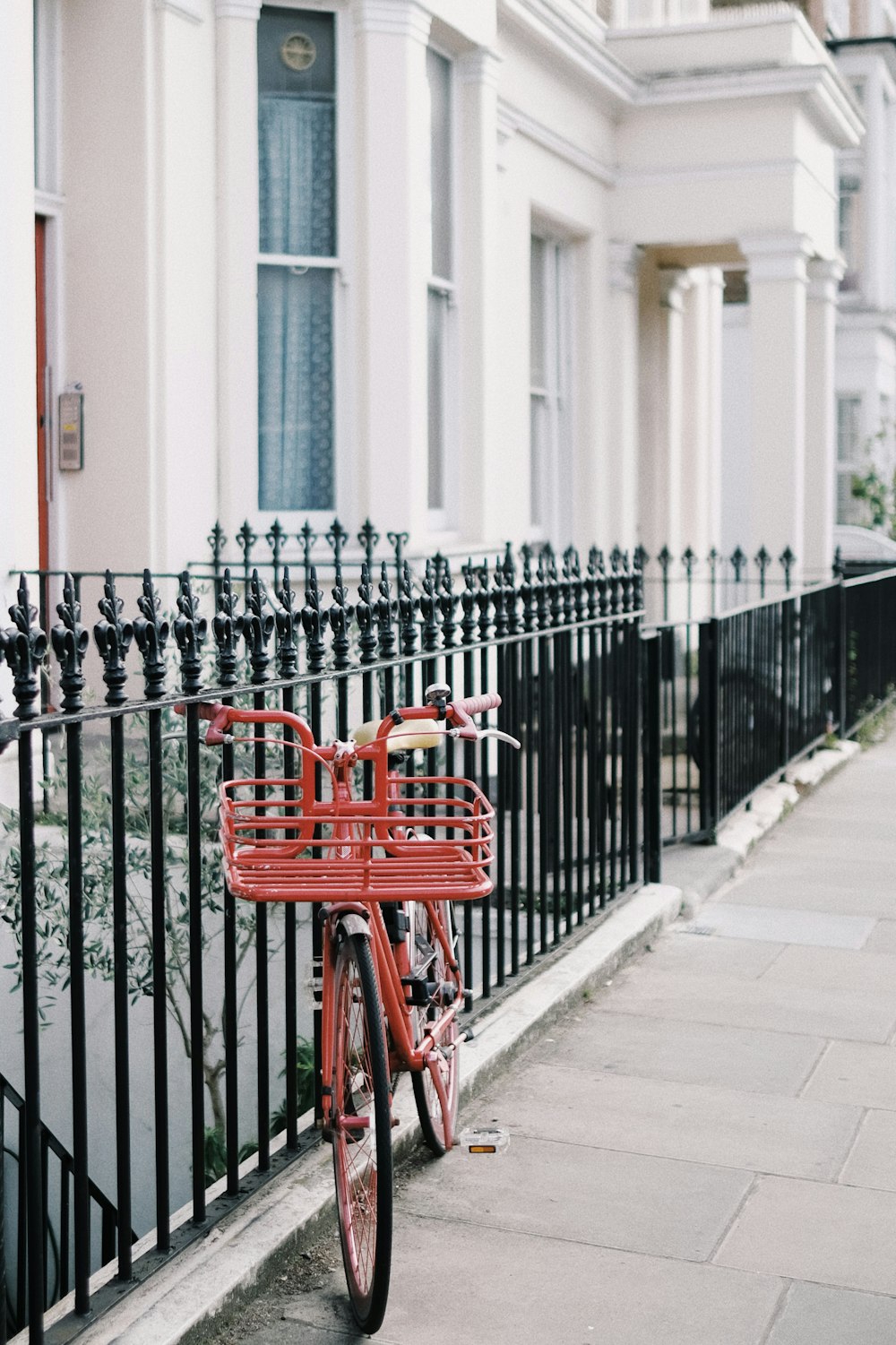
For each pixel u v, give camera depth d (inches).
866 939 242.8
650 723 259.8
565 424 483.5
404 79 316.8
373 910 133.7
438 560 178.4
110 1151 215.2
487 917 190.5
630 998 210.5
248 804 130.6
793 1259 135.7
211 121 300.4
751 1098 174.2
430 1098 155.6
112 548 289.6
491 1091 174.7
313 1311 126.3
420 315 327.0
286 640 145.3
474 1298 128.6
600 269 482.9
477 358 366.9
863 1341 121.9
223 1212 135.0
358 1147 129.5
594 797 232.7
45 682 265.6
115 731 121.1
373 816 124.4
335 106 319.0
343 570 312.2
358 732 135.7
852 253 822.5
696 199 474.6
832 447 540.4
